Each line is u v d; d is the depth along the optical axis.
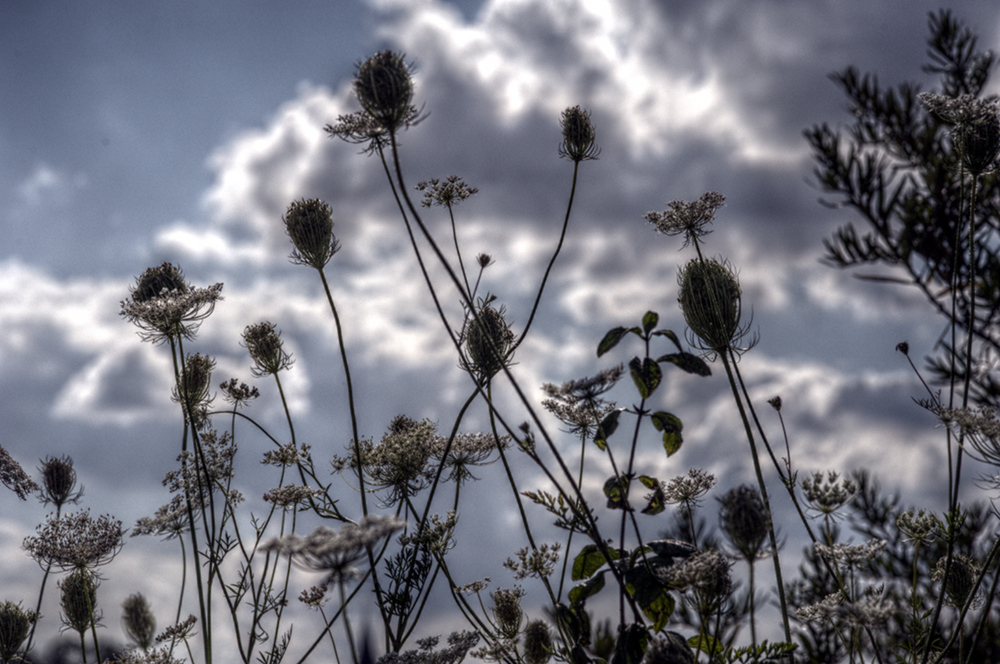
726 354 1.88
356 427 2.07
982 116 1.88
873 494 6.93
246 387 2.32
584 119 2.31
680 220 2.00
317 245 2.27
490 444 2.27
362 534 1.33
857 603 1.54
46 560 2.15
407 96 1.83
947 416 1.67
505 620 2.08
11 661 2.08
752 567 1.44
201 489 2.08
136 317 2.26
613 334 1.86
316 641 1.95
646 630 1.72
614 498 1.83
